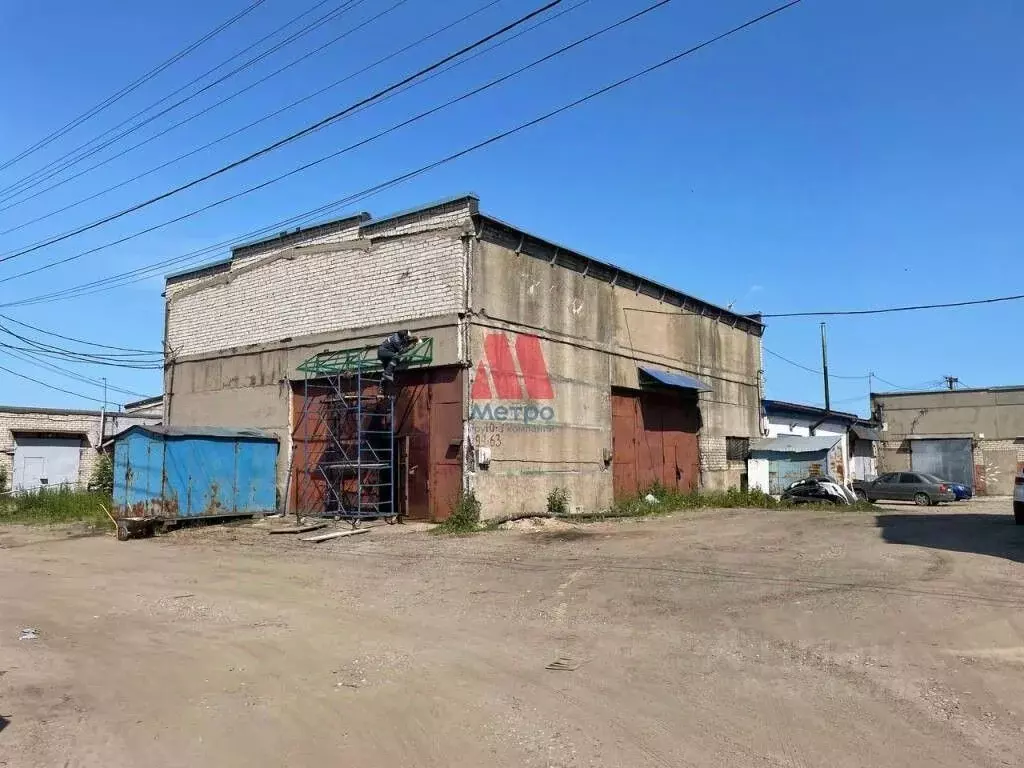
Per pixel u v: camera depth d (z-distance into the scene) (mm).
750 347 34562
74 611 9766
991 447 45844
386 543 16125
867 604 9195
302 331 22109
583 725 5461
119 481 18688
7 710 5891
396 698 6102
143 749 5133
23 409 32000
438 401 19188
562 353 22078
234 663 7207
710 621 8570
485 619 9016
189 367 25312
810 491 28984
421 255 19734
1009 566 11875
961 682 6332
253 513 21141
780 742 5098
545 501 20875
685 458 28703
